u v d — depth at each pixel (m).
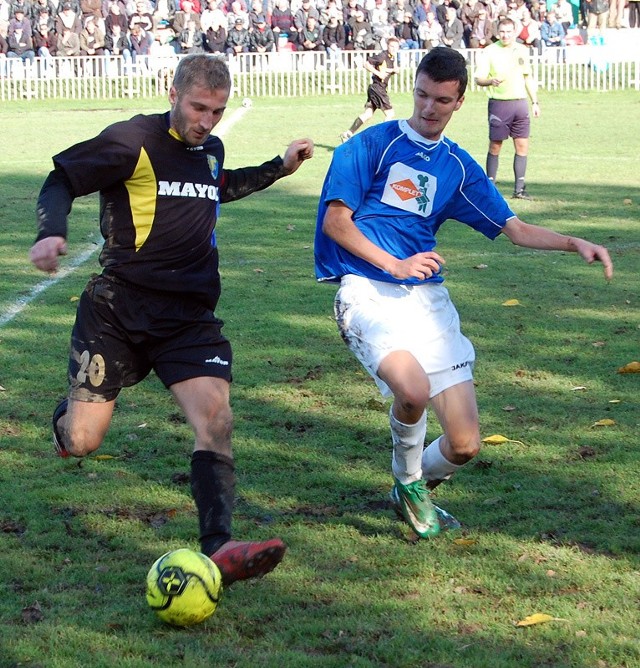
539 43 46.38
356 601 5.96
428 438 8.77
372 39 46.56
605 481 7.75
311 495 7.59
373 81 30.78
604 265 6.69
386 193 6.76
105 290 6.18
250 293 13.94
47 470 8.04
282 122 37.00
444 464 6.85
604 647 5.41
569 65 46.41
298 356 11.12
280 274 15.06
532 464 8.12
